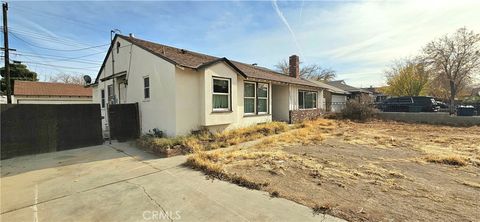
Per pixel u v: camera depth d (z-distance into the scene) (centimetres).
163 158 641
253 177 457
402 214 302
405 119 1578
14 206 350
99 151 743
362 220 288
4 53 1343
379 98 3114
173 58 864
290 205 335
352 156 621
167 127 836
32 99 2066
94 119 853
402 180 432
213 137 839
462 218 289
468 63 2412
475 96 2953
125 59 1076
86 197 380
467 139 868
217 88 922
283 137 923
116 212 326
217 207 335
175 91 799
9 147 671
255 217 303
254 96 1185
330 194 371
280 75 1662
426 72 2725
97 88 1415
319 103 1878
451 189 386
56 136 764
